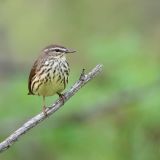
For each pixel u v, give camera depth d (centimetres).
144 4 2367
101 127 1727
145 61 1744
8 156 1758
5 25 2267
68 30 2316
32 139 1722
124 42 1758
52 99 1628
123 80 1705
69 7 2333
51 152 1730
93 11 2328
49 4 2358
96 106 1692
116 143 1727
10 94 1717
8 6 2333
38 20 2341
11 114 1683
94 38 1798
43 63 1241
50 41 2312
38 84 1246
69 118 1691
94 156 1720
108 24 2317
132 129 1712
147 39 2064
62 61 1246
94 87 1717
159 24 2314
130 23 2330
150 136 1698
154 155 1700
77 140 1705
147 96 1689
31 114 1675
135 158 1709
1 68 1995
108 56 1736
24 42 2297
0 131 1662
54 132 1703
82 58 2042
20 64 2033
